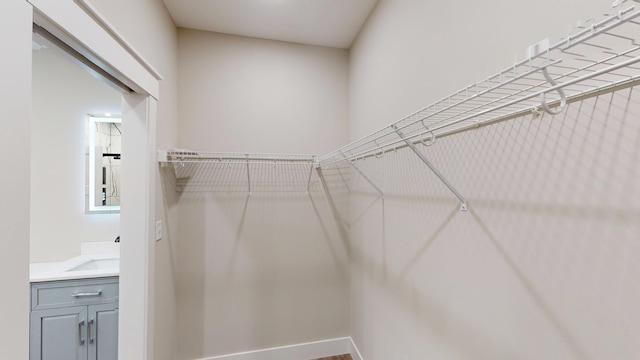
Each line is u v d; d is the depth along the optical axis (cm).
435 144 120
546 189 71
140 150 145
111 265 211
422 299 130
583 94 63
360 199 212
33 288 169
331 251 237
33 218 211
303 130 233
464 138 102
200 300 213
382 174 173
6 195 64
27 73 69
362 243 209
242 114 221
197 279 212
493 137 89
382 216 174
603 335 60
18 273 67
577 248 64
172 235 196
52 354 171
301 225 232
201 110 214
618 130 57
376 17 183
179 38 210
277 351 227
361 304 211
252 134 223
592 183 61
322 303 236
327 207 237
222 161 216
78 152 220
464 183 102
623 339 56
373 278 188
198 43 214
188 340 211
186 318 210
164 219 178
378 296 180
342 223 239
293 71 232
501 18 85
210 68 216
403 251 148
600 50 63
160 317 170
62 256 215
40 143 213
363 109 207
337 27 211
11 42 65
